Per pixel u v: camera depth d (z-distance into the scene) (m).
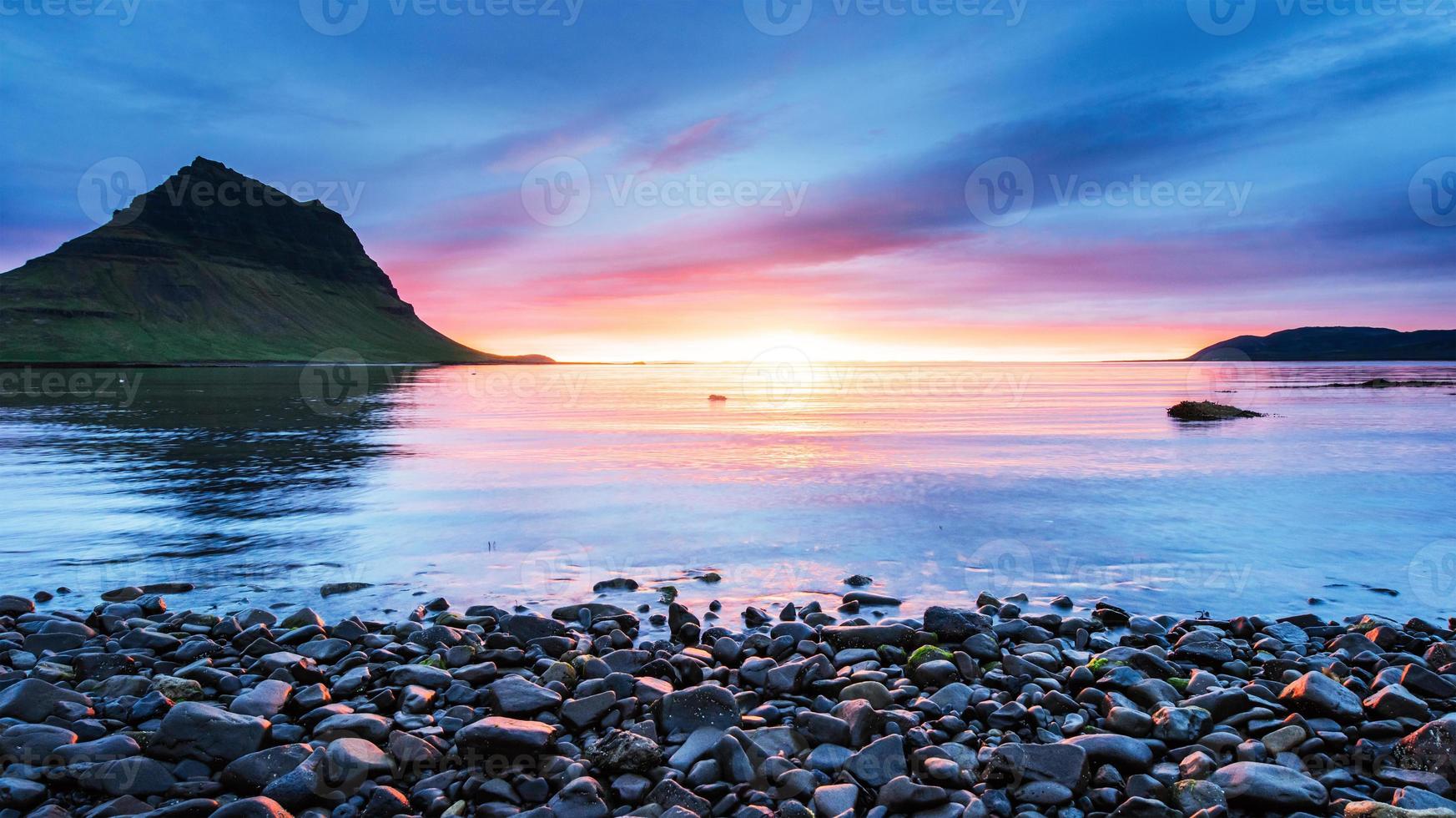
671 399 64.38
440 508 15.73
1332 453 24.84
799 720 6.11
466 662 7.60
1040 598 10.06
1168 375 161.62
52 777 5.29
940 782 5.25
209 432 33.00
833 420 40.03
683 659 7.27
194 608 9.74
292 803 5.06
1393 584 10.75
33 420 39.59
